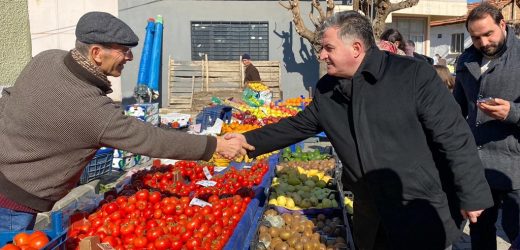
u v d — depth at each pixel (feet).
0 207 9.64
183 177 16.83
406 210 9.22
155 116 29.25
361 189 9.79
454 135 8.78
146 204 12.17
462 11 61.26
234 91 50.72
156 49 52.06
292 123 11.14
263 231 14.39
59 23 51.98
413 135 9.04
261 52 54.85
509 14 65.57
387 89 9.01
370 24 9.23
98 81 9.35
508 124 12.12
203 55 54.49
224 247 11.18
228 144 11.30
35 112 9.07
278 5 54.08
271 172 19.52
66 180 9.77
